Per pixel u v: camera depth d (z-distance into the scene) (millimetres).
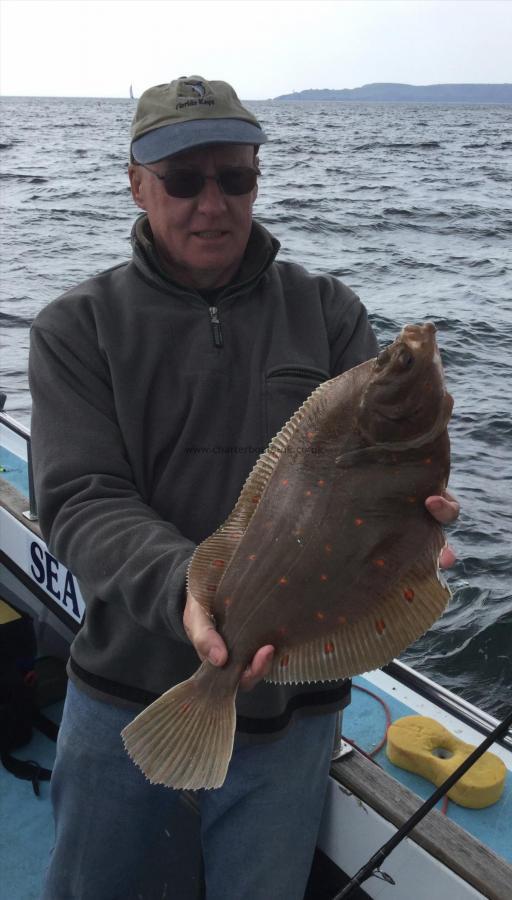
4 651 3348
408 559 1599
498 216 26094
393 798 2297
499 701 5000
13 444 4836
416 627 1604
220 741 1671
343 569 1613
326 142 63312
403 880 2230
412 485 1571
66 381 2090
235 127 2020
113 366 2098
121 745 2135
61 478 2023
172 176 2039
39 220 23797
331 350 2283
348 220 24453
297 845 2148
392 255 19688
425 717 2842
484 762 2648
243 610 1680
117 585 1873
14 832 3139
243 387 2152
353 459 1592
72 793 2205
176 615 1740
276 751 2082
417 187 34062
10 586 3877
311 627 1657
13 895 2887
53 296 14578
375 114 156625
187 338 2137
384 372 1539
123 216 24781
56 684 3670
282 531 1654
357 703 3057
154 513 2020
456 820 2521
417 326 1536
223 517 2111
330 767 2352
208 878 2207
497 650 5438
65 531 1983
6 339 11797
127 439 2100
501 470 7859
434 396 1526
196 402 2113
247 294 2203
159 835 2324
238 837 2119
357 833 2355
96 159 45719
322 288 2330
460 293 15836
